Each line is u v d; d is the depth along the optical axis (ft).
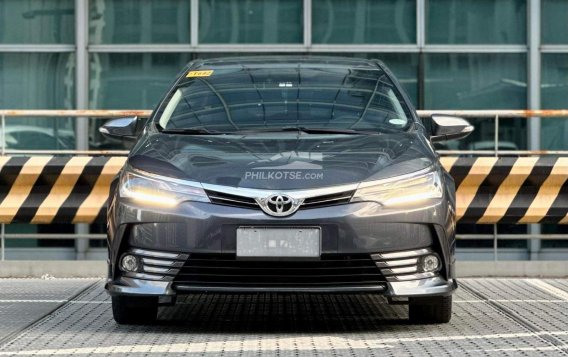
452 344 41.04
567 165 66.03
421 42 82.12
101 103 81.92
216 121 48.47
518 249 80.74
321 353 38.99
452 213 44.11
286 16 81.82
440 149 81.82
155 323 46.39
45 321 47.55
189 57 81.82
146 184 42.93
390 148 45.06
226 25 81.92
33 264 65.77
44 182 66.18
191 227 41.83
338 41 82.02
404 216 42.16
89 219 66.18
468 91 82.43
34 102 82.12
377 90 51.06
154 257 42.42
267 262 41.73
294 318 48.26
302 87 50.85
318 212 41.63
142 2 81.87
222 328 45.24
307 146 44.96
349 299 54.65
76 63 81.76
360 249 41.68
